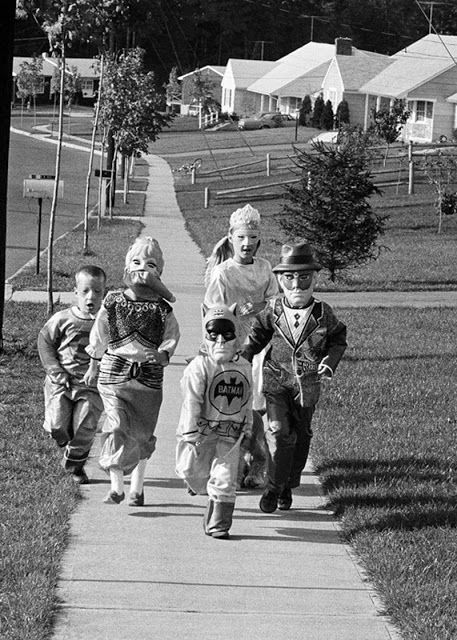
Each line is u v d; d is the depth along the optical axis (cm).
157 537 786
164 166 7675
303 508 873
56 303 2038
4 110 1428
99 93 3219
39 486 878
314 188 2591
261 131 9644
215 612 657
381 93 7875
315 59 10738
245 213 895
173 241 3522
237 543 781
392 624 647
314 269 820
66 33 1811
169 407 1203
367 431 1132
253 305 892
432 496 885
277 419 831
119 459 834
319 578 718
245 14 13988
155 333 837
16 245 3256
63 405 886
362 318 2069
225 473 790
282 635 628
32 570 693
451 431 1152
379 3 13950
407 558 732
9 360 1442
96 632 621
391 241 3716
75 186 5747
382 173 5059
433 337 1847
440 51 7938
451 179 4084
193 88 12200
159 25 13038
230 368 794
